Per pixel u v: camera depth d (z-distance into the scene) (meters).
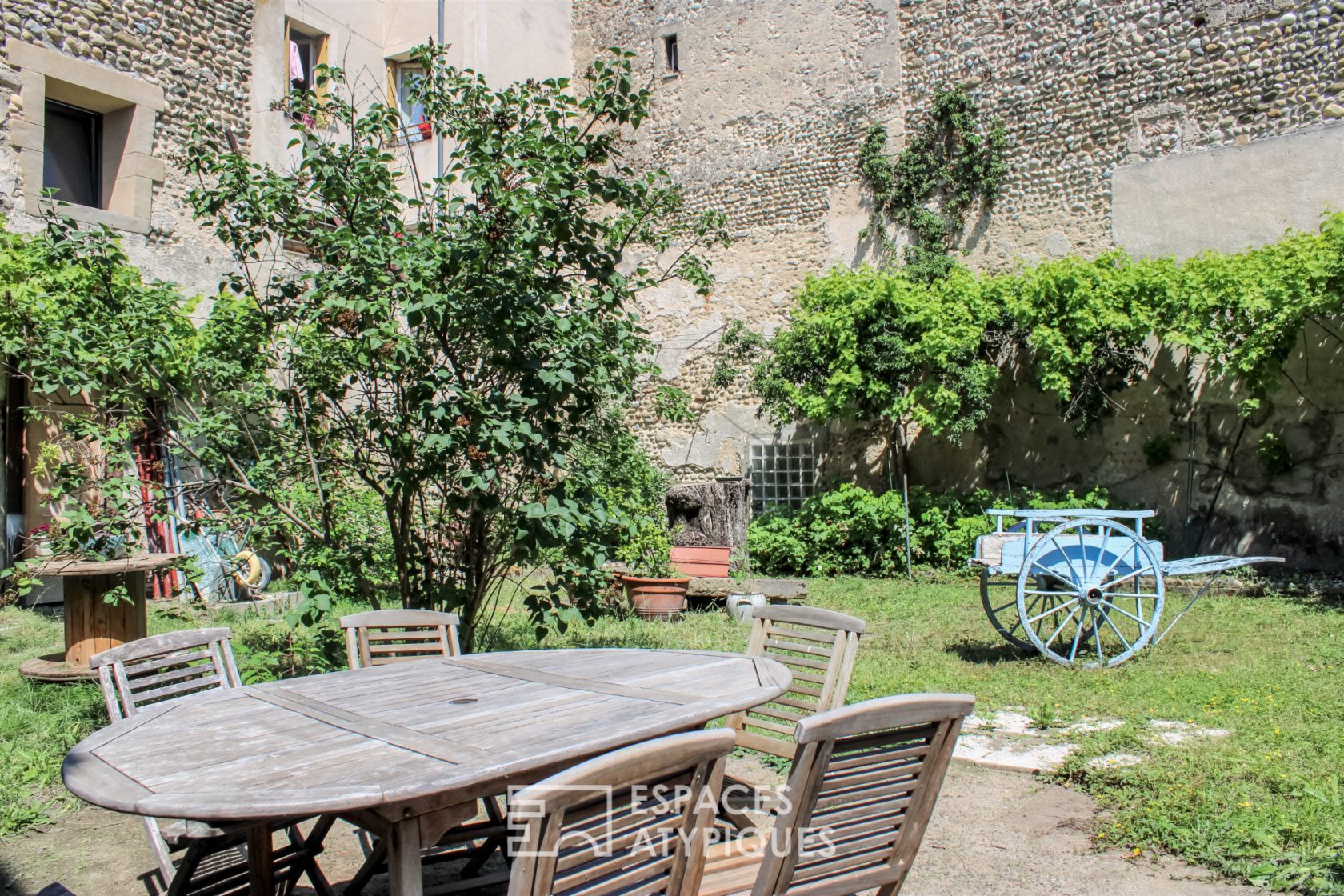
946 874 3.30
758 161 13.60
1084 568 6.26
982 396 10.67
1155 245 10.63
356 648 3.55
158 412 5.59
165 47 9.61
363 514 5.46
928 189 12.22
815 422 12.23
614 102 5.00
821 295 11.41
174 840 2.70
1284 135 9.86
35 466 8.36
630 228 5.29
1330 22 9.64
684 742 1.82
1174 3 10.57
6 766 4.37
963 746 4.57
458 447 4.50
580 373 4.68
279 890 2.97
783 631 3.56
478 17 12.91
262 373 5.22
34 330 5.41
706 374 13.80
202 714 2.65
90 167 9.42
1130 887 3.14
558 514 4.53
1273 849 3.24
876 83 12.72
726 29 13.91
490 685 3.00
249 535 5.08
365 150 4.92
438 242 4.59
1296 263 8.96
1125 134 10.90
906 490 11.04
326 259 4.95
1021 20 11.62
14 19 8.36
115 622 5.80
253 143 10.47
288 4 11.20
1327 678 5.59
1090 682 5.67
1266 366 9.32
